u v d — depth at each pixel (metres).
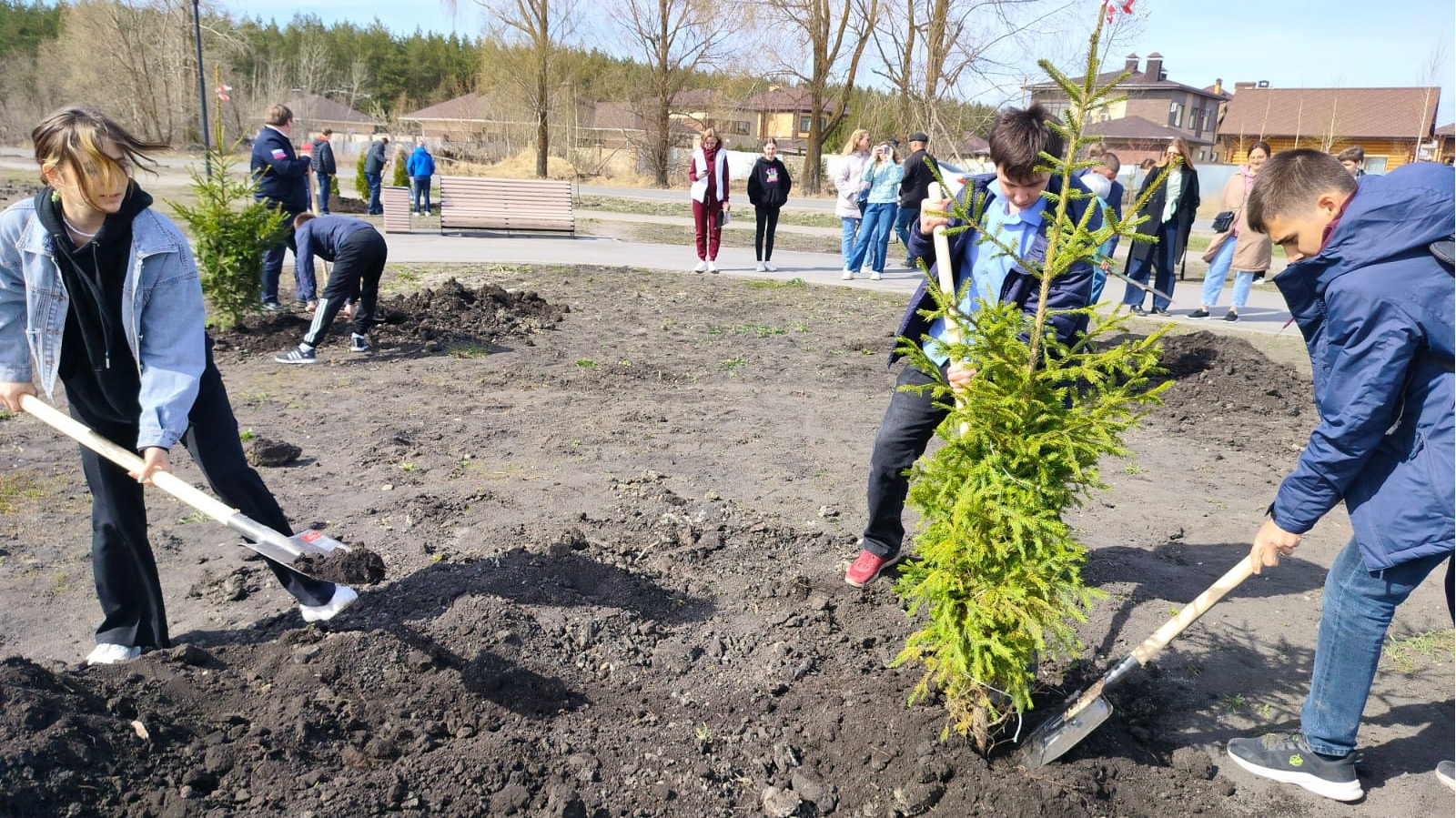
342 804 2.74
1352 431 2.59
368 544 4.47
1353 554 2.92
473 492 5.24
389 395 7.23
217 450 3.35
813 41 37.94
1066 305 3.35
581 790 2.94
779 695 3.51
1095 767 3.11
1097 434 2.84
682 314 10.95
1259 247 11.02
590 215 25.30
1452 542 2.61
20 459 5.64
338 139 61.38
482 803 2.84
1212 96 62.91
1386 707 3.59
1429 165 2.58
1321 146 39.41
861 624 3.97
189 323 3.12
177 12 50.56
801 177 42.19
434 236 18.36
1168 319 11.31
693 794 2.98
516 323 9.77
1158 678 3.75
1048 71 2.77
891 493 4.09
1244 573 2.92
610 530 4.75
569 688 3.43
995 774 3.06
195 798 2.68
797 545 4.70
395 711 3.18
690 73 42.38
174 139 53.88
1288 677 3.78
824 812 2.95
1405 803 3.05
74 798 2.58
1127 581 4.55
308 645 3.48
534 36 41.47
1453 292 2.45
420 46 87.75
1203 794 3.07
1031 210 3.47
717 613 4.03
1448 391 2.56
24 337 3.17
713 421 6.86
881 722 3.25
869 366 8.76
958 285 3.86
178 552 4.45
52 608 3.93
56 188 2.89
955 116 28.22
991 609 2.95
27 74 62.00
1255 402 7.87
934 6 27.67
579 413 6.94
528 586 4.01
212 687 3.15
